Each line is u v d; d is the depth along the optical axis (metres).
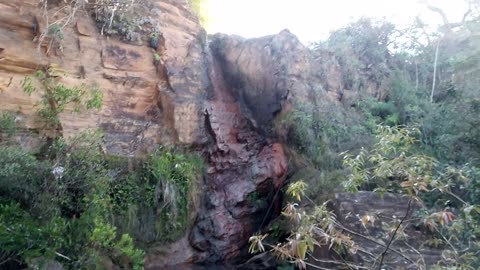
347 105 12.66
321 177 9.52
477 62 11.86
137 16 10.67
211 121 11.20
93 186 7.45
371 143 10.47
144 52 10.66
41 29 8.84
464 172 5.31
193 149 10.80
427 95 12.80
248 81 12.57
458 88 11.08
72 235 6.24
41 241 5.56
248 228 10.51
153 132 10.33
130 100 10.27
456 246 4.92
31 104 8.41
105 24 10.01
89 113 9.28
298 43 12.56
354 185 4.12
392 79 13.36
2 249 5.24
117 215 8.62
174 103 10.59
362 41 14.27
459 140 8.21
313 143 10.73
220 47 13.27
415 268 5.41
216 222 10.13
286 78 11.91
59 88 8.41
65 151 7.47
